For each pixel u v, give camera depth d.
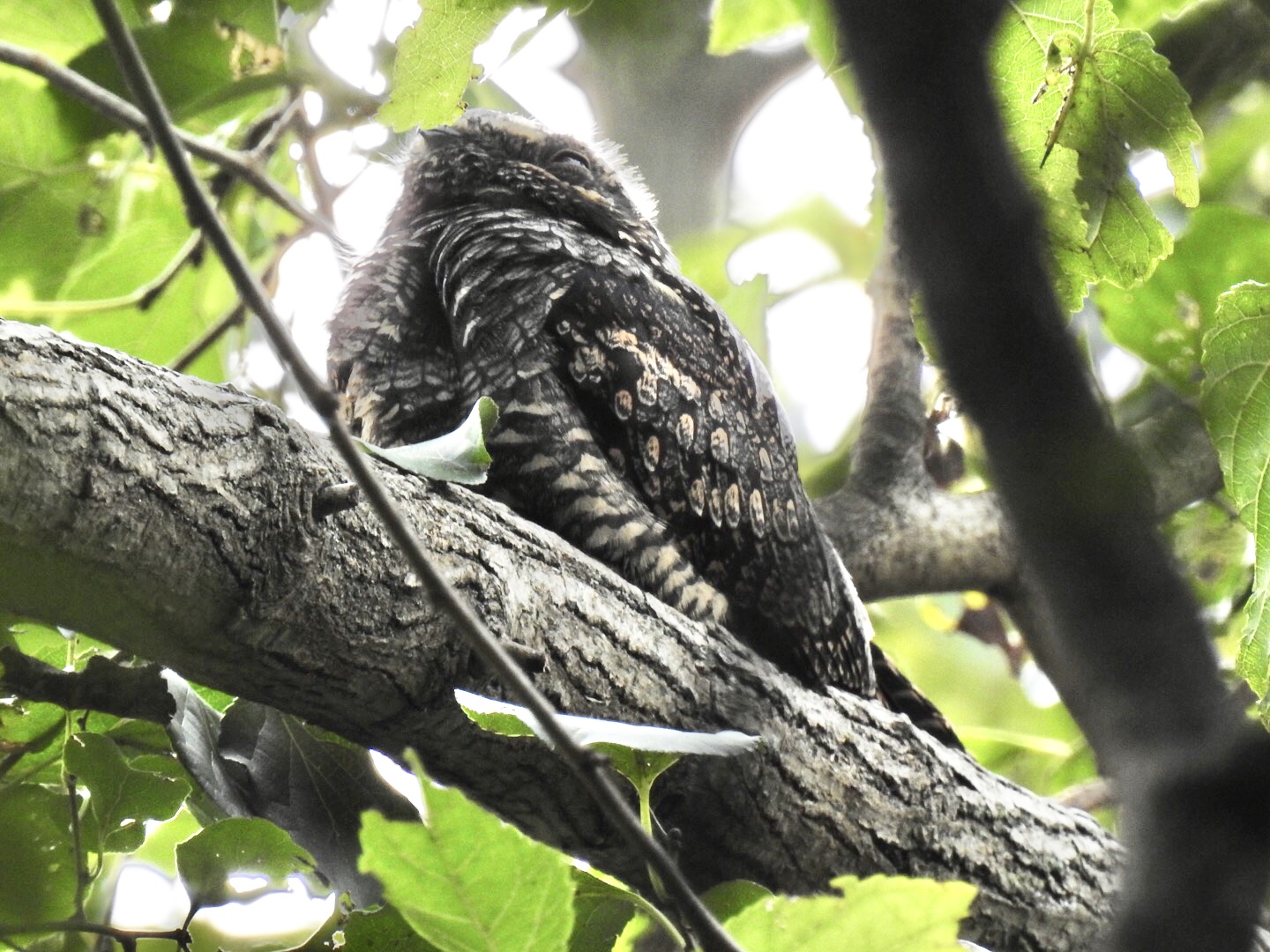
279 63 6.97
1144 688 1.46
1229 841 1.42
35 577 3.62
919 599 9.82
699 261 10.48
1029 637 8.00
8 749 4.85
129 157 7.49
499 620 4.55
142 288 7.57
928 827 5.62
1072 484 1.44
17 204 7.30
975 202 1.44
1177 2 6.52
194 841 4.42
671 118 11.12
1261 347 5.02
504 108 9.05
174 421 3.73
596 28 8.58
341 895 4.64
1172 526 8.57
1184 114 4.95
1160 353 7.81
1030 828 5.93
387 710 4.34
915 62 1.43
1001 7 1.45
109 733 4.94
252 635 3.96
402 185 7.70
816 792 5.36
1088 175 5.12
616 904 4.13
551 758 4.66
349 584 4.09
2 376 3.40
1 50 6.18
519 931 2.66
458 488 4.77
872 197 8.45
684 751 3.44
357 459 2.78
